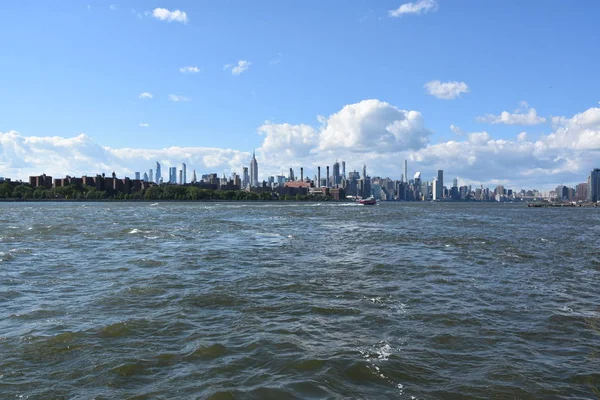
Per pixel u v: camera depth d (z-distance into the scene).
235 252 34.22
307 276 24.23
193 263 28.56
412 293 20.27
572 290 21.53
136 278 23.33
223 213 116.69
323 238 46.72
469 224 75.88
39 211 120.00
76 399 9.78
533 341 13.88
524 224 78.88
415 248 37.97
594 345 13.56
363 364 11.78
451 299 19.20
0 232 49.66
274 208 179.12
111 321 15.47
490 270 27.00
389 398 9.95
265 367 11.56
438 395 10.14
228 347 12.98
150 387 10.37
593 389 10.55
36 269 25.98
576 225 78.44
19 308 17.28
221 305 17.92
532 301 19.06
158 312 16.72
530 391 10.37
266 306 17.77
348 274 24.95
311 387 10.42
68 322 15.39
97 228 56.31
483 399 9.96
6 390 10.20
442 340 13.84
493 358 12.39
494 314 16.89
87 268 26.42
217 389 10.22
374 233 53.88
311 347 13.05
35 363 11.77
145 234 48.78
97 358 12.11
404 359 12.20
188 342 13.42
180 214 106.12
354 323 15.55
